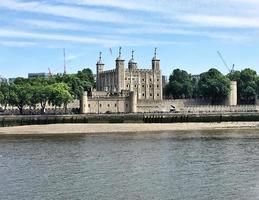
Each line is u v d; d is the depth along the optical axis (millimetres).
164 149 103250
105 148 106312
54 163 84000
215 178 68562
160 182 66312
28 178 69938
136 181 67188
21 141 125062
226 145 110688
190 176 70375
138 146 109938
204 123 191500
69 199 57156
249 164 80812
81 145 113500
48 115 186000
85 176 71188
